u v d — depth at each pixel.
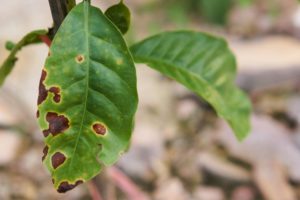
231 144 1.22
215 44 0.63
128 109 0.49
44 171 1.19
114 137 0.49
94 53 0.49
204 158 1.21
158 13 2.39
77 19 0.49
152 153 1.22
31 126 1.29
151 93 1.47
